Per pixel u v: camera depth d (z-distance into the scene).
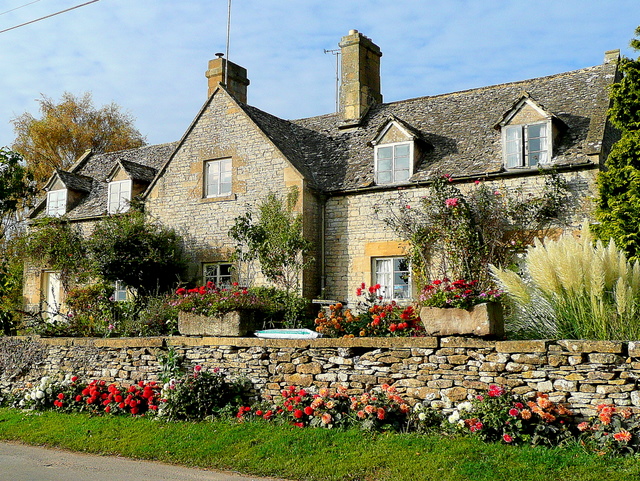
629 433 6.52
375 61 18.98
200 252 16.73
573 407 7.17
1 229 22.53
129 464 7.75
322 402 8.48
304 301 14.23
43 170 32.09
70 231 19.42
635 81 11.57
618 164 11.53
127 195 19.42
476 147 14.96
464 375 7.92
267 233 15.09
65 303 17.05
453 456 6.77
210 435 8.41
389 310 9.78
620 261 7.79
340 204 15.70
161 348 10.69
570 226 12.96
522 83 16.80
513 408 7.18
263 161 15.98
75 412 10.63
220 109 16.95
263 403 9.25
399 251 14.64
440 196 13.95
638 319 7.59
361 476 6.64
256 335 10.05
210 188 17.03
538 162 13.61
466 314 8.05
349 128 17.88
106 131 34.50
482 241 13.59
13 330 16.28
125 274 16.39
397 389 8.35
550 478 6.05
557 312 8.08
